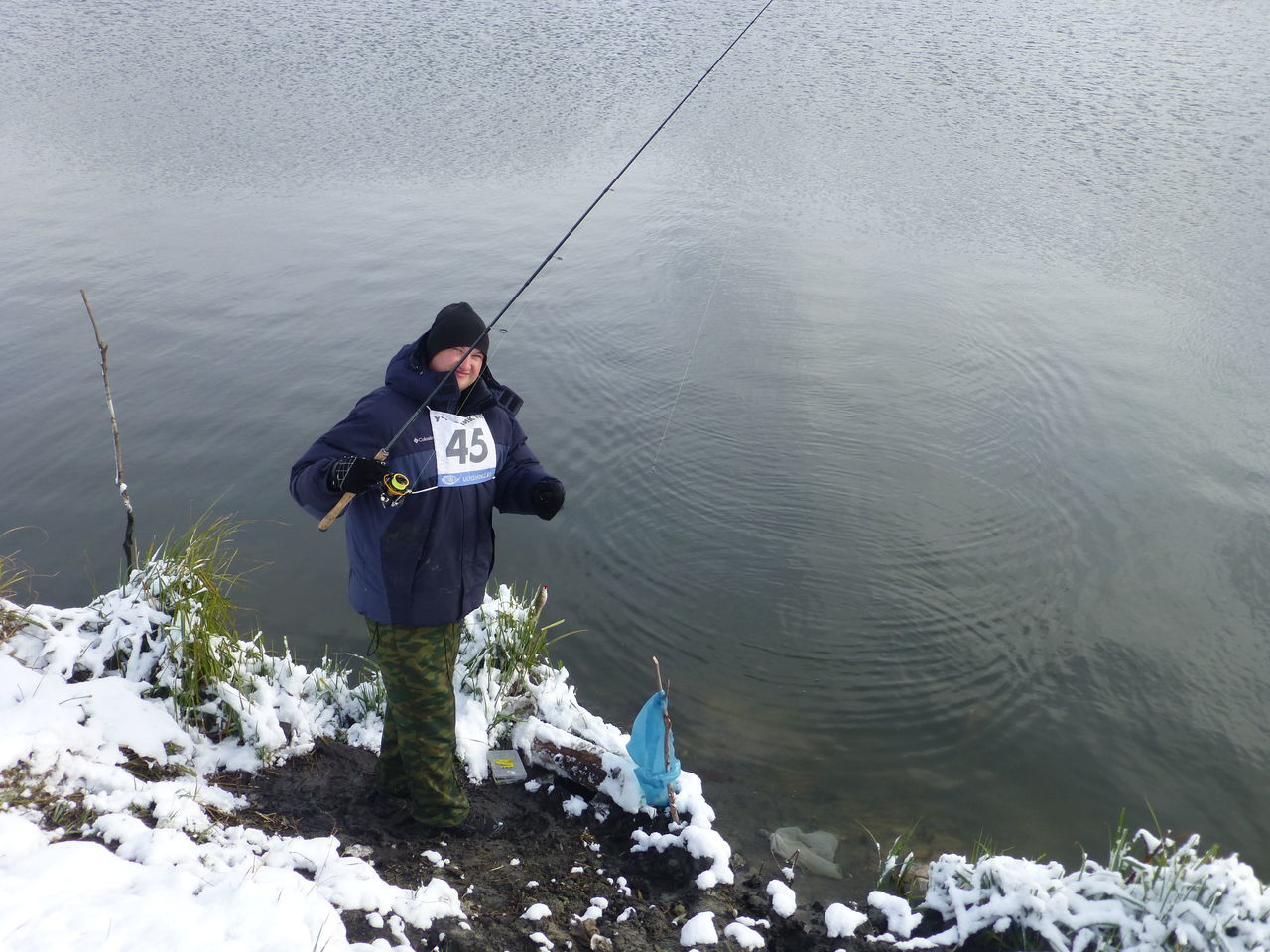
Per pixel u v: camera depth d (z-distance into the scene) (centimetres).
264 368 962
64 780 319
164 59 2238
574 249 1282
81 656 382
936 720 561
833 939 319
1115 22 2461
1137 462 835
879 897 336
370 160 1633
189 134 1742
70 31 2473
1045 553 719
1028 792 511
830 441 857
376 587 327
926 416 904
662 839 363
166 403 893
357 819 361
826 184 1520
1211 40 2277
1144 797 511
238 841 320
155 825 318
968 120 1792
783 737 540
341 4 2764
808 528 737
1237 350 1024
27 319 1055
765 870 400
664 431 876
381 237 1320
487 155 1658
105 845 297
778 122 1814
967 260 1252
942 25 2450
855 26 2488
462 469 327
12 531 688
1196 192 1458
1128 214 1382
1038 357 1016
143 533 713
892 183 1516
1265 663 608
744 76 2083
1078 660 613
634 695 576
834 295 1155
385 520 319
